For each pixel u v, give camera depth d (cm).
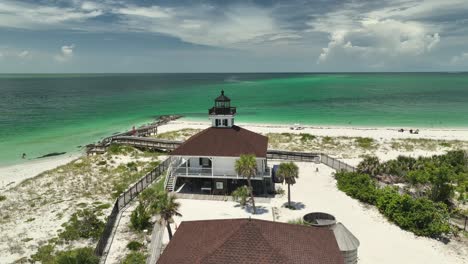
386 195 3666
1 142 7531
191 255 2019
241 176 4072
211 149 4128
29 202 4106
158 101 15088
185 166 4369
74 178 4869
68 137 8050
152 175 4659
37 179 4888
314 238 2219
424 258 2842
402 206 3434
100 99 16000
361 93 17238
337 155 5972
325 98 15112
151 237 3186
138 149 6431
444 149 6247
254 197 4041
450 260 2817
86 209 3841
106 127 9219
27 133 8431
